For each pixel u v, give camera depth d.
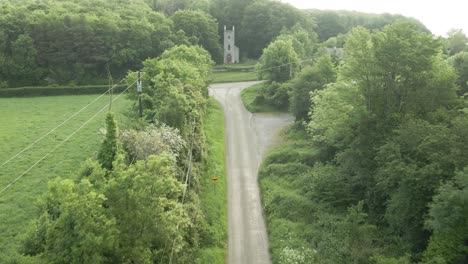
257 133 65.38
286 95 75.00
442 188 28.11
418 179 30.83
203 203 41.25
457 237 27.45
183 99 44.81
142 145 34.81
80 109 74.31
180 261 27.67
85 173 32.12
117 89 91.44
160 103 45.53
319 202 41.53
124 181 20.94
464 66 52.78
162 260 23.22
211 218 39.50
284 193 43.97
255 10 135.62
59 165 47.56
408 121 36.47
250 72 115.75
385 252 32.47
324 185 42.19
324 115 46.72
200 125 54.16
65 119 67.44
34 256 19.23
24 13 97.50
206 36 121.00
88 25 97.19
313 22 144.62
